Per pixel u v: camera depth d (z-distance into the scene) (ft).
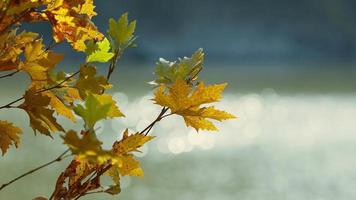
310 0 258.37
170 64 3.68
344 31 257.34
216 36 255.91
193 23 255.91
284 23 257.75
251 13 258.37
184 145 70.23
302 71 192.65
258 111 99.19
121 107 100.37
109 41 3.59
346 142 71.72
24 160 55.47
